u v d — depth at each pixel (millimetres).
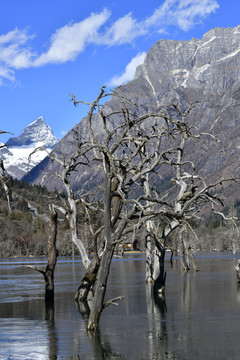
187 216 30000
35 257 171625
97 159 25516
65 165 33000
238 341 19312
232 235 149375
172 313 26953
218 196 30891
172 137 29781
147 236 45844
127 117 25281
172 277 54156
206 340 19609
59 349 18516
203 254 162875
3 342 19859
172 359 16750
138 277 57062
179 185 34969
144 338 20281
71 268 82938
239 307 28672
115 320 25000
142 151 32406
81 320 25266
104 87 24047
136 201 22641
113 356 17344
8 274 70750
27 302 33531
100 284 22047
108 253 21625
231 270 66500
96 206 34031
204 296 34531
